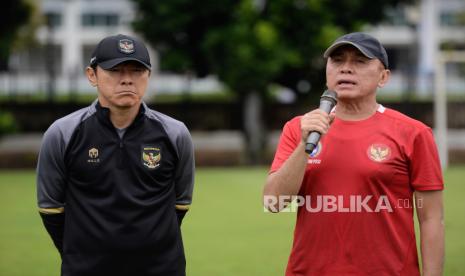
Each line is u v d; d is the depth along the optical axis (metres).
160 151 7.39
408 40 62.31
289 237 17.45
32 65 60.19
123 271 7.26
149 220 7.27
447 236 16.91
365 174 6.98
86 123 7.32
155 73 48.22
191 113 38.25
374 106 7.26
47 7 59.94
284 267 14.52
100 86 7.23
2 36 37.75
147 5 31.89
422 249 7.17
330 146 7.10
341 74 7.11
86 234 7.24
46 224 7.62
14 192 25.39
